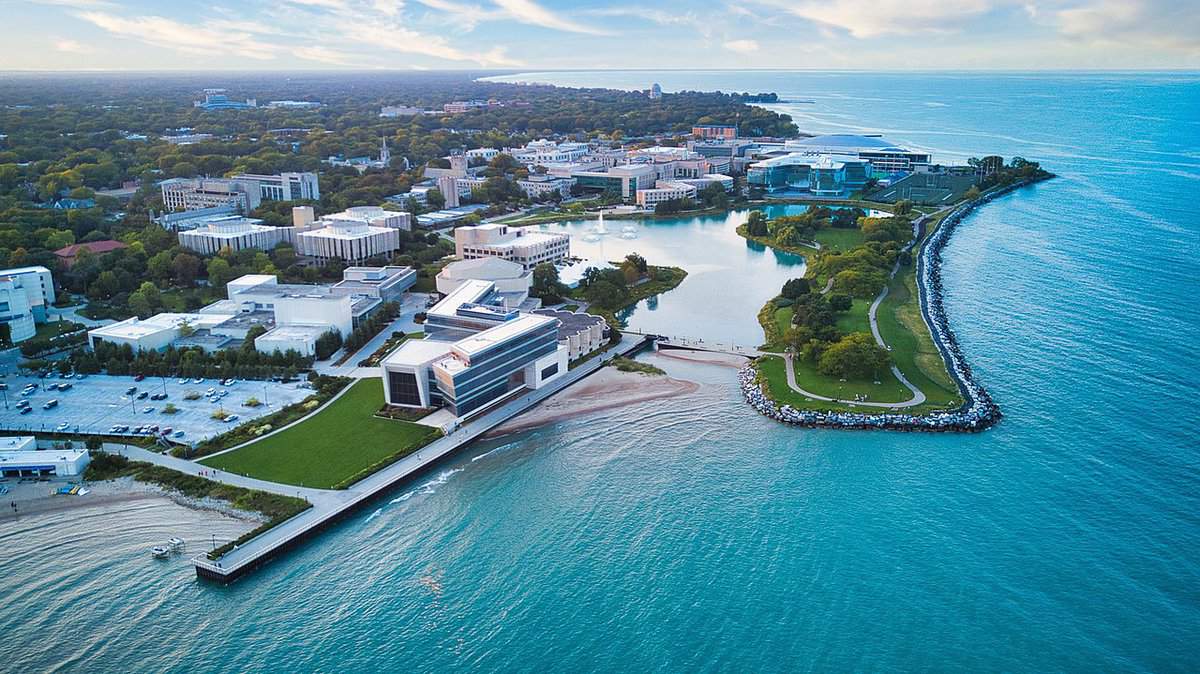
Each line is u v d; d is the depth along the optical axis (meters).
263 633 151.62
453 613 156.38
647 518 186.12
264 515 186.75
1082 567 164.62
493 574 167.62
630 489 199.38
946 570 164.88
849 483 199.00
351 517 189.88
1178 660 140.88
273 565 171.62
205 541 177.62
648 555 172.50
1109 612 152.25
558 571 168.00
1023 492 192.38
